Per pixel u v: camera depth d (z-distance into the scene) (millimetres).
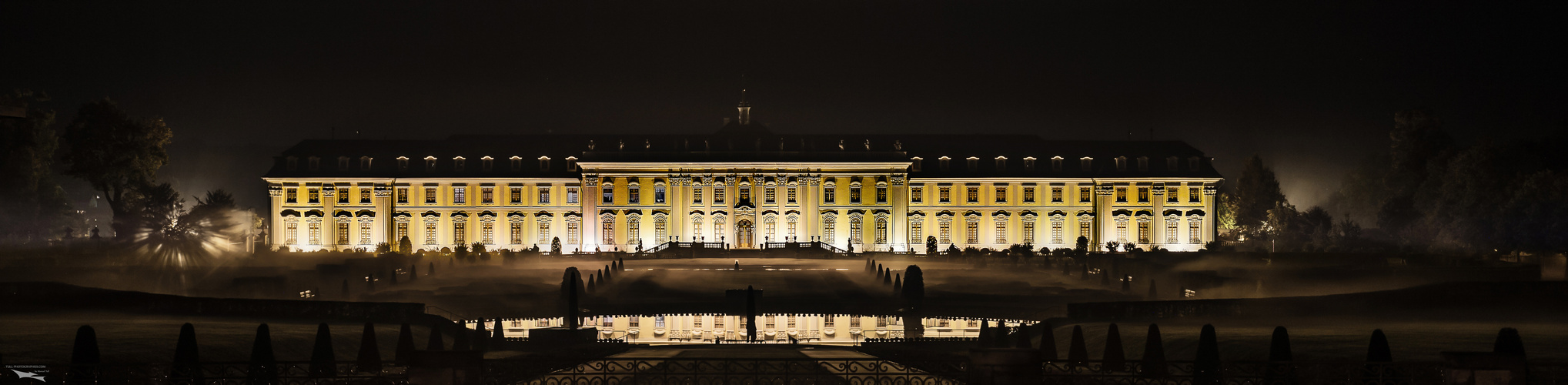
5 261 98938
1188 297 83625
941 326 72188
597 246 148875
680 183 149000
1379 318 62438
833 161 149250
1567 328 55812
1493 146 115438
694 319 77062
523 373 37469
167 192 115625
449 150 154375
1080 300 82812
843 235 149500
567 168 152250
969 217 150375
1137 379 39750
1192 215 149625
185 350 38500
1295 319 62188
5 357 43969
